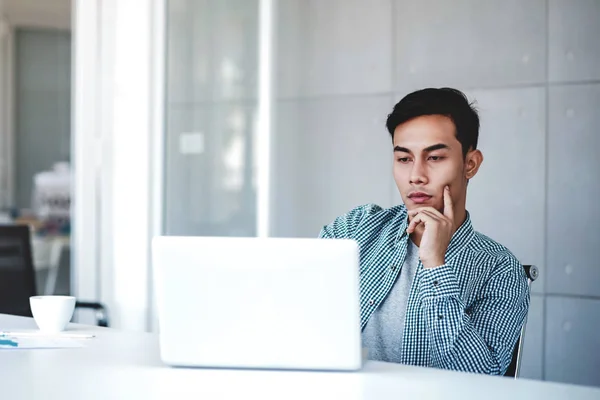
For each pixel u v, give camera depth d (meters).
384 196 4.30
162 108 4.60
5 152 8.64
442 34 4.18
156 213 4.62
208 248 1.65
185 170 4.59
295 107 4.52
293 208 4.52
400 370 1.67
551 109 3.95
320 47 4.46
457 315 1.89
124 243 4.68
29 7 8.57
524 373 4.01
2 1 8.55
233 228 4.49
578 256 3.90
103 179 4.77
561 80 3.93
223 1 4.53
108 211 4.77
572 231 3.91
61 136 8.70
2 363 1.72
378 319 2.13
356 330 1.64
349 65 4.39
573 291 3.91
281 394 1.45
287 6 4.51
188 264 1.66
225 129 4.52
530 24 3.99
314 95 4.47
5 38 8.60
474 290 2.05
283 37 4.52
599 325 3.86
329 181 4.44
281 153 4.54
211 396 1.43
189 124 4.57
